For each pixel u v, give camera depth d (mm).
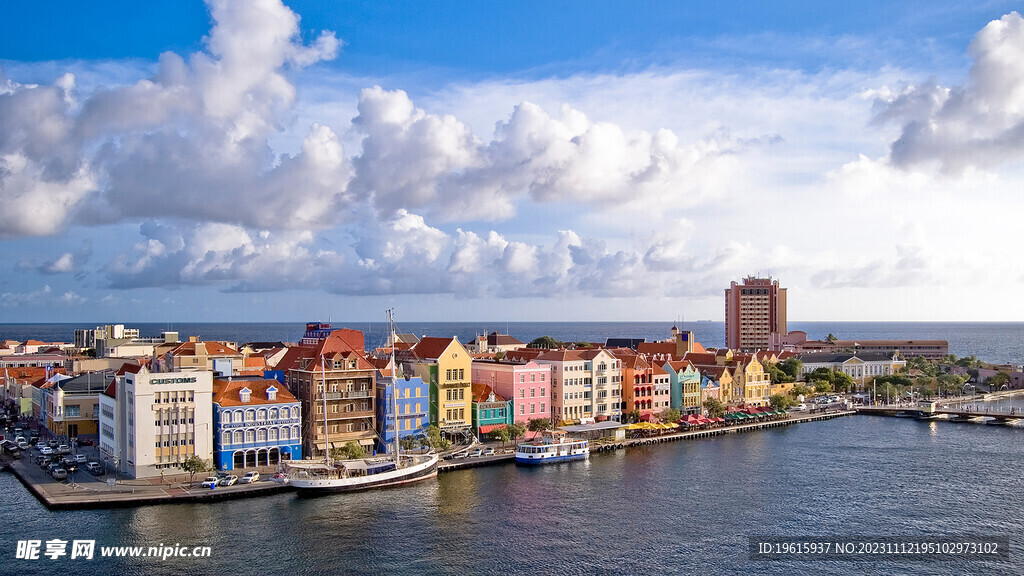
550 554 114375
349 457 161000
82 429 190875
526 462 175375
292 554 113000
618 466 174375
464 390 193375
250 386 162625
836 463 179500
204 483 142375
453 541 119250
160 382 151625
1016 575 108500
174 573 105812
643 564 110938
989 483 159125
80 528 122938
